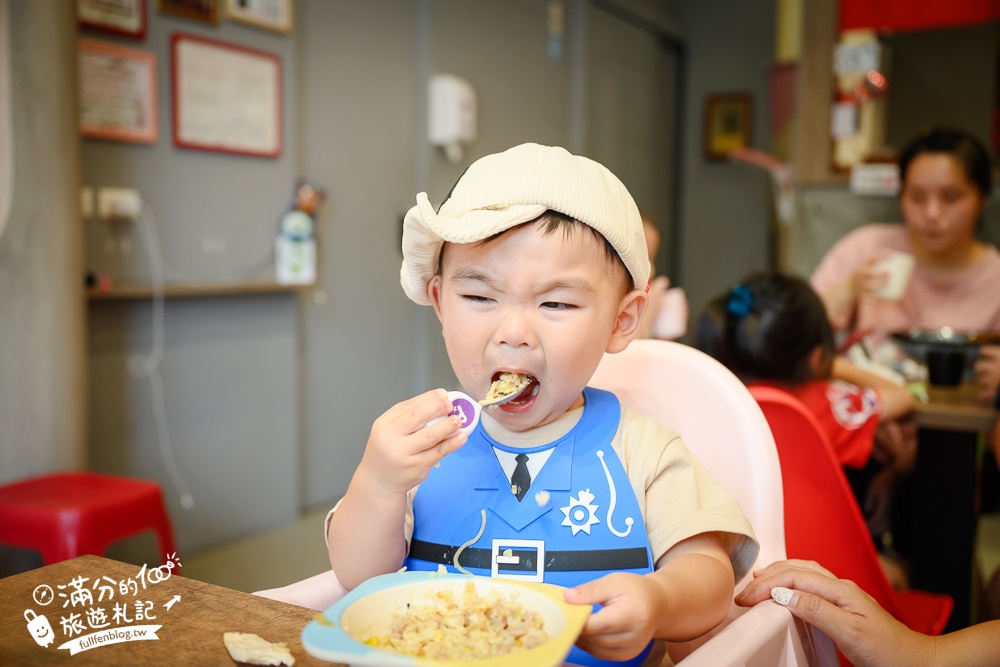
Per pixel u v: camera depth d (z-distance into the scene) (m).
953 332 2.10
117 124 2.41
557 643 0.46
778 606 0.73
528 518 0.73
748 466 0.89
